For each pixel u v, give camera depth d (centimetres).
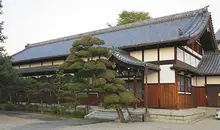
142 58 2116
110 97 1469
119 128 1303
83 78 1678
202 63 2534
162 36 2159
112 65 1683
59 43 3491
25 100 2583
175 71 1902
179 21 2436
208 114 2105
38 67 2917
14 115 1991
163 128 1323
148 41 2131
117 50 1934
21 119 1708
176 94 1878
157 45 2005
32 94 2262
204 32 2400
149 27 2595
